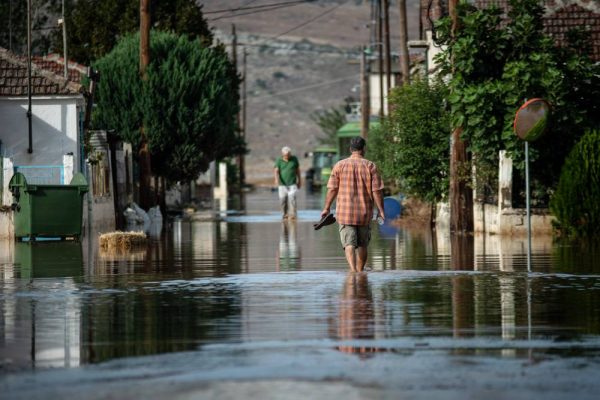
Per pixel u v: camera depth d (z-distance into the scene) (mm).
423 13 100375
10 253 51781
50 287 35531
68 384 19656
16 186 62188
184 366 21172
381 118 93938
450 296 31938
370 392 18766
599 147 57250
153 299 31938
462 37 61219
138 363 21547
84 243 59750
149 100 93688
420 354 22266
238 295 32625
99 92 94750
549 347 23078
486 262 43844
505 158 60750
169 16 120875
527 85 59062
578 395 18562
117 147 82562
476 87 60281
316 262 44875
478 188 64438
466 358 21812
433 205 76688
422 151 74375
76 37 122188
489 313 28281
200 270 41562
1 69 78812
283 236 64312
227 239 61594
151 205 89188
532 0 61000
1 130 77688
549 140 60938
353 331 25344
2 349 23422
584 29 63625
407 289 33781
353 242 39312
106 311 29344
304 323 26656
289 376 20109
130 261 46281
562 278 37031
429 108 74688
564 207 57656
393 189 94062
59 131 77812
